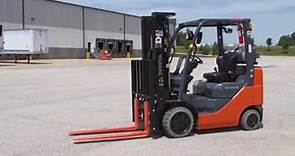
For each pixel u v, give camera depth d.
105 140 8.52
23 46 46.41
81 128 9.90
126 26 80.19
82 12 68.50
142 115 9.10
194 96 9.03
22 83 22.50
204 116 8.86
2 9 52.59
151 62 8.45
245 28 9.12
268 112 12.23
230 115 9.11
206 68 37.09
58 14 63.06
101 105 13.96
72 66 41.81
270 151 7.59
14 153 7.59
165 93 8.57
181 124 8.60
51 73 31.02
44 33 47.16
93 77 27.27
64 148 7.94
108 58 65.25
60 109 13.03
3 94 17.19
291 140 8.45
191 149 7.73
